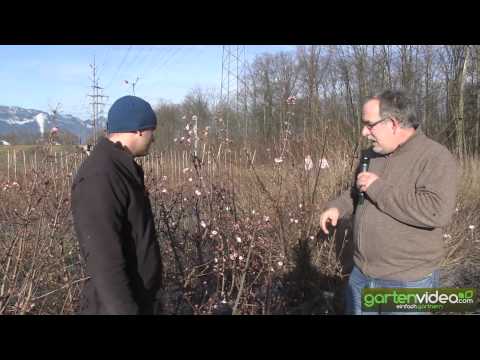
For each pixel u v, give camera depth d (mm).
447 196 2082
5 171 4395
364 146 4887
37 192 3379
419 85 15961
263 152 4805
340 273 4133
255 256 3857
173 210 4328
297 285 4047
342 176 4629
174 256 3781
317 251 4367
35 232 3422
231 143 4605
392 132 2260
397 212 2188
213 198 4113
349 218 4469
